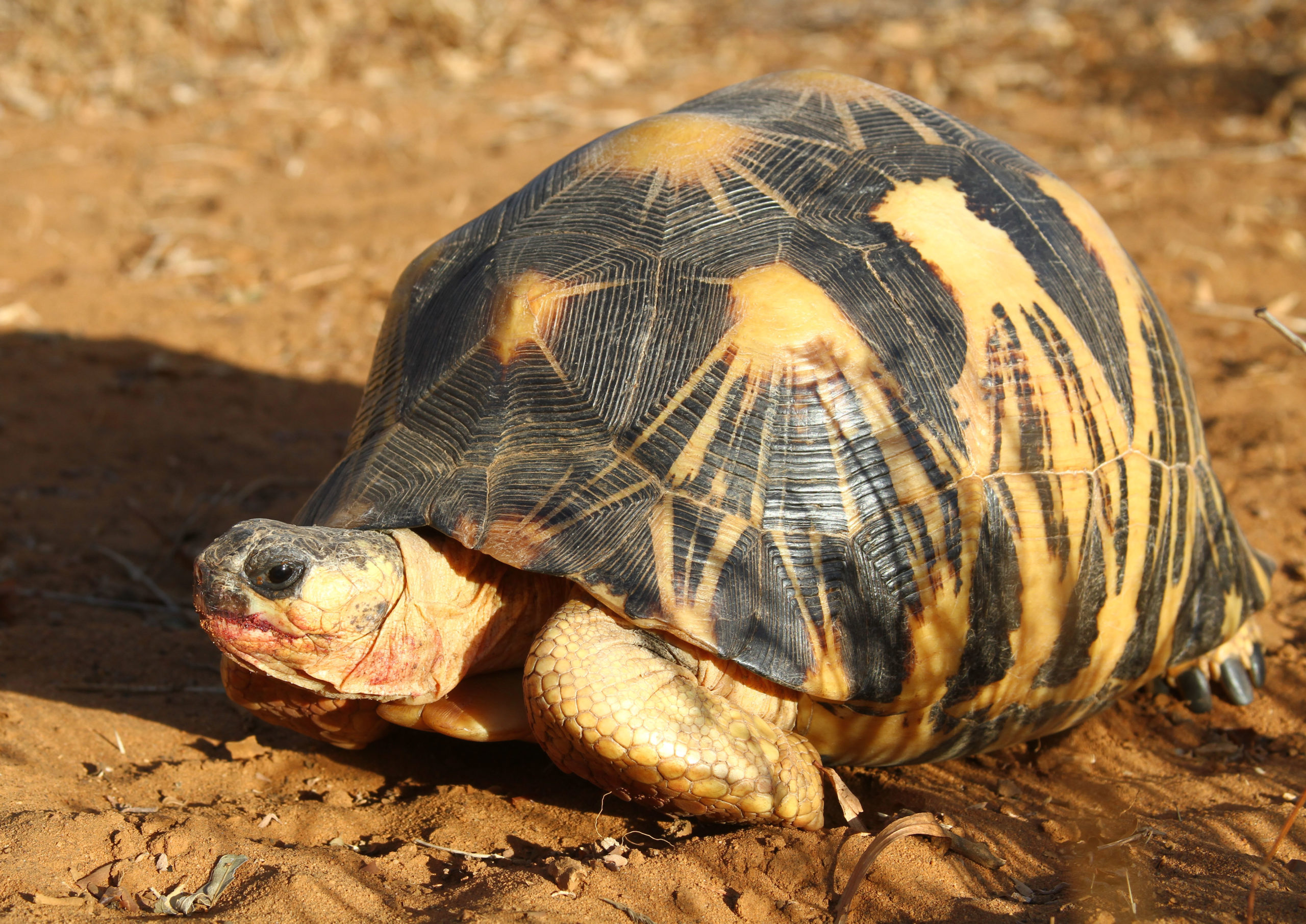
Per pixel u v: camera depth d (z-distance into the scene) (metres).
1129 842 2.58
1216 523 3.16
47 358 5.83
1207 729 3.26
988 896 2.38
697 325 2.57
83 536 4.35
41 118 9.27
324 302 6.48
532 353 2.63
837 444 2.51
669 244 2.70
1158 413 2.98
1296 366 5.69
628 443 2.51
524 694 2.47
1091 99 10.03
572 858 2.46
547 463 2.52
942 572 2.52
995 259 2.79
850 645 2.43
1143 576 2.86
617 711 2.35
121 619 3.80
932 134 3.04
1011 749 3.14
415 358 2.82
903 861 2.45
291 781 2.93
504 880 2.36
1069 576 2.69
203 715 3.24
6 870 2.29
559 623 2.44
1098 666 2.82
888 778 2.93
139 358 5.91
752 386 2.52
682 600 2.34
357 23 11.64
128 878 2.34
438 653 2.58
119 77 9.85
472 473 2.55
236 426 5.37
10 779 2.66
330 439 5.30
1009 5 13.18
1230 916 2.26
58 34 10.62
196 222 7.39
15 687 3.24
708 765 2.37
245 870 2.38
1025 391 2.69
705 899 2.35
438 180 8.06
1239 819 2.67
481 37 11.10
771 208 2.74
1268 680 3.47
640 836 2.63
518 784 2.90
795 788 2.47
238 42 11.16
